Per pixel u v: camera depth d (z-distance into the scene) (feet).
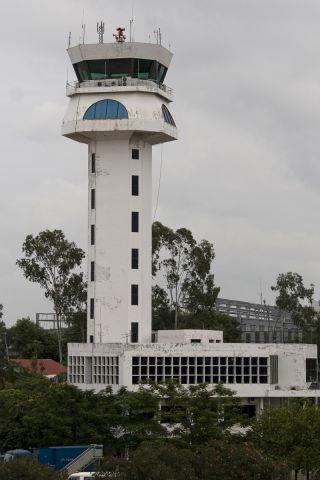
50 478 244.22
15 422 362.12
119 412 366.22
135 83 440.45
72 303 560.61
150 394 366.22
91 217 446.19
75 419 360.89
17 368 464.24
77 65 445.78
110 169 442.09
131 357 411.95
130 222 440.45
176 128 447.42
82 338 568.00
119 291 437.99
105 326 438.40
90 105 436.35
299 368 440.04
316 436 321.73
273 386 430.61
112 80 440.86
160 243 559.38
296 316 609.83
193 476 248.32
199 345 421.18
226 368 424.05
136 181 443.32
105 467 246.88
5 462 248.52
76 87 441.68
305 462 318.24
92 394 372.17
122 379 410.31
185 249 561.43
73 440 357.61
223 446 260.01
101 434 359.87
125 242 439.22
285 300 607.78
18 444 358.84
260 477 253.24
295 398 411.75
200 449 266.57
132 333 437.58
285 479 257.55
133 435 356.59
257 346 428.97
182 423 352.08
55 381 453.58
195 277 560.61
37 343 639.35
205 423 347.56
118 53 438.81
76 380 431.02
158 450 255.09
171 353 417.28
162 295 568.00
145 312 441.68
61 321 569.64
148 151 449.06
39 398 367.45
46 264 557.74
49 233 558.56
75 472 314.55
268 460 257.75
